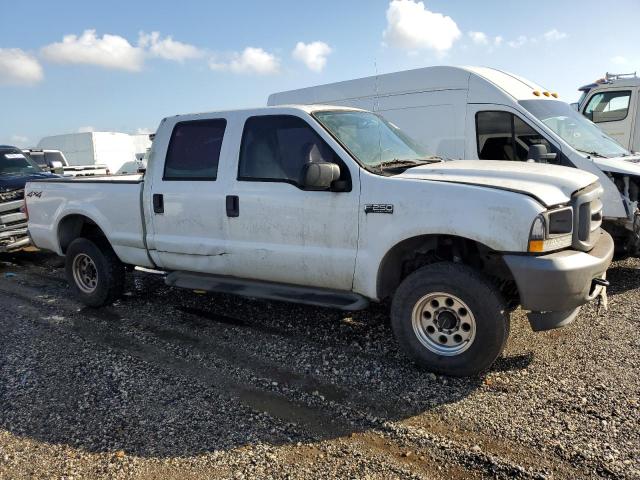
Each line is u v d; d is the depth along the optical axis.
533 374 3.85
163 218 5.20
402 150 4.82
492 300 3.63
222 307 5.76
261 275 4.71
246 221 4.64
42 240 6.45
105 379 4.10
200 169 4.98
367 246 4.07
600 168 6.07
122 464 3.01
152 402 3.71
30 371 4.31
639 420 3.17
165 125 5.29
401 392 3.70
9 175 9.95
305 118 4.46
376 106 8.34
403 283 3.96
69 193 6.02
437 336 3.91
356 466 2.90
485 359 3.71
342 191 4.15
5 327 5.46
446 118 7.57
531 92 7.38
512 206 3.51
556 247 3.61
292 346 4.60
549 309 3.54
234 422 3.40
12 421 3.54
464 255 4.03
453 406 3.47
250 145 4.72
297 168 4.43
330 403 3.59
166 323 5.34
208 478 2.86
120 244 5.59
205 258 4.98
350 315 5.31
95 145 25.16
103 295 5.84
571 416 3.26
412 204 3.84
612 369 3.85
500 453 2.93
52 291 6.89
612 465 2.78
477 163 4.50
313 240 4.32
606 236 4.33
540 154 6.38
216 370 4.18
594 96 11.39
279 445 3.13
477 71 7.39
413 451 3.01
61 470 2.98
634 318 4.88
